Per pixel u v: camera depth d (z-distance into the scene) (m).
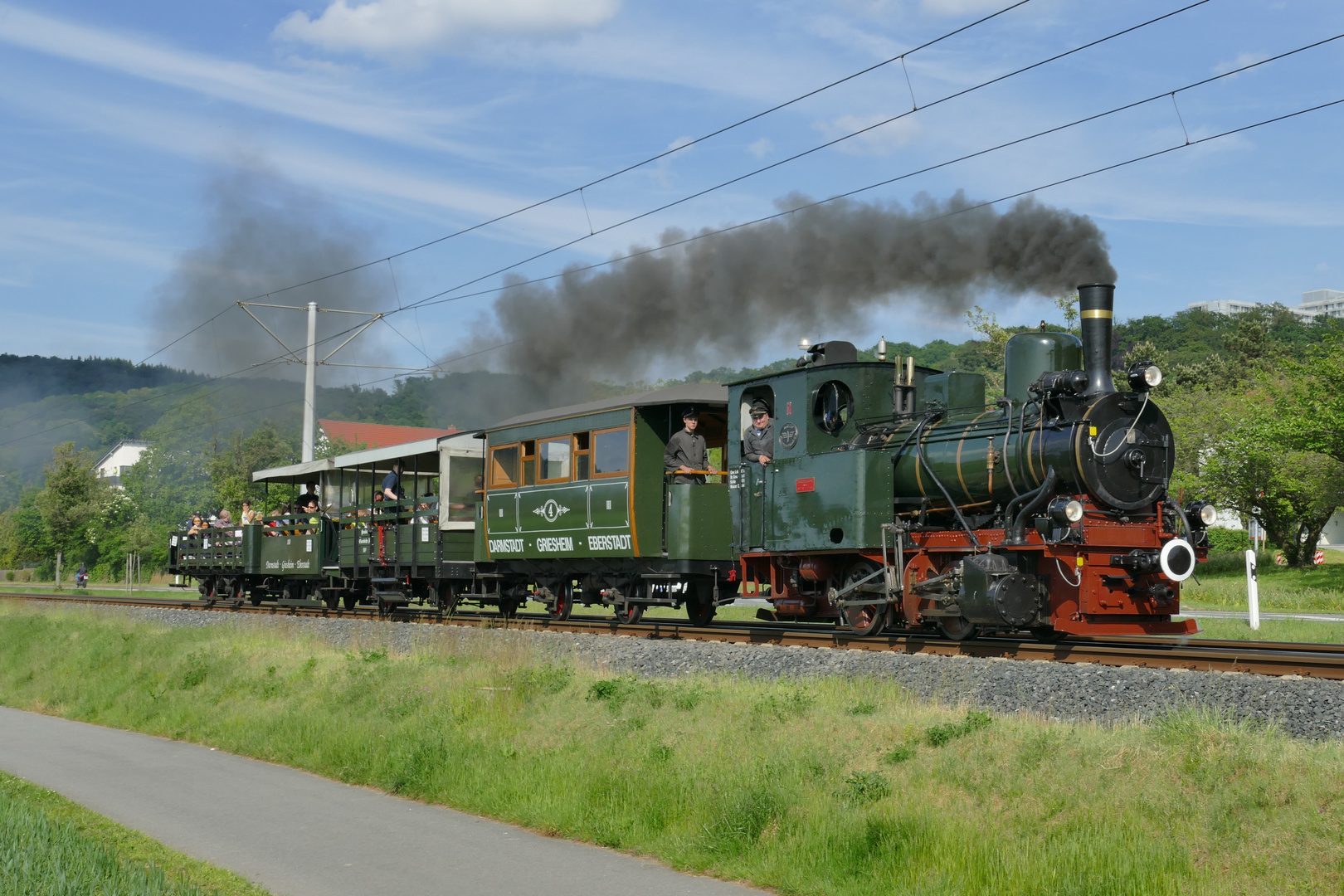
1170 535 11.88
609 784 8.62
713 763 8.59
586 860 7.46
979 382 13.38
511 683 11.91
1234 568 37.84
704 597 17.22
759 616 15.12
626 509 16.05
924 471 12.94
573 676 12.36
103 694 16.25
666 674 12.78
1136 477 11.66
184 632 19.20
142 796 9.66
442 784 9.49
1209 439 38.75
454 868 7.30
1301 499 35.72
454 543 19.72
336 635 17.78
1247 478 36.59
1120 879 5.99
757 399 15.18
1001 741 7.98
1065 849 6.33
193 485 66.88
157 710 14.53
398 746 10.55
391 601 21.38
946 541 12.66
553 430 17.89
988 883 6.26
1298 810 6.31
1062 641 12.70
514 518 18.67
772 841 7.23
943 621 12.66
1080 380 11.41
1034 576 11.63
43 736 13.50
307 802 9.38
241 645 17.28
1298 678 8.82
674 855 7.41
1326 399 31.03
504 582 19.91
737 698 10.39
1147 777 7.04
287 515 25.22
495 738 10.40
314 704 13.05
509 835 8.20
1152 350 66.75
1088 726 8.54
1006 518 12.03
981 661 10.51
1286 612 22.92
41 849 7.33
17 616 26.44
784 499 14.29
